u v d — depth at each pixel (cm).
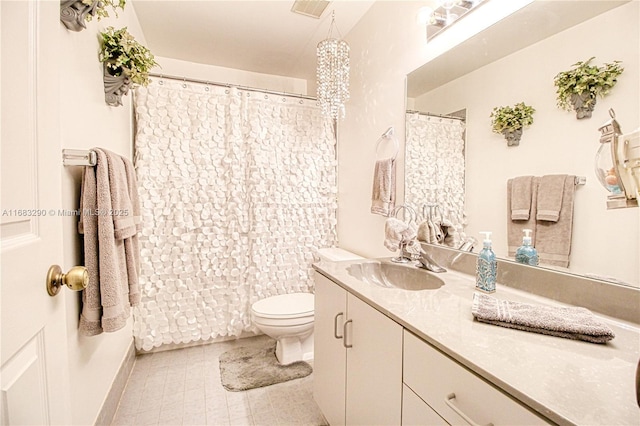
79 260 117
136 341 206
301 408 159
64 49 101
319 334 147
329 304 136
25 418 54
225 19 217
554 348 67
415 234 148
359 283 119
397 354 87
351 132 233
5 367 49
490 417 58
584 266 89
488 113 121
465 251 132
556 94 97
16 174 54
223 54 271
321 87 193
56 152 67
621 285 81
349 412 116
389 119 184
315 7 204
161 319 209
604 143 84
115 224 118
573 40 92
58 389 66
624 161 77
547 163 100
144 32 235
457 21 135
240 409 158
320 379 145
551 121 98
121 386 167
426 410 75
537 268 102
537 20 102
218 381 182
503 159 115
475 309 83
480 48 124
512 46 111
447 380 68
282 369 194
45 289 62
